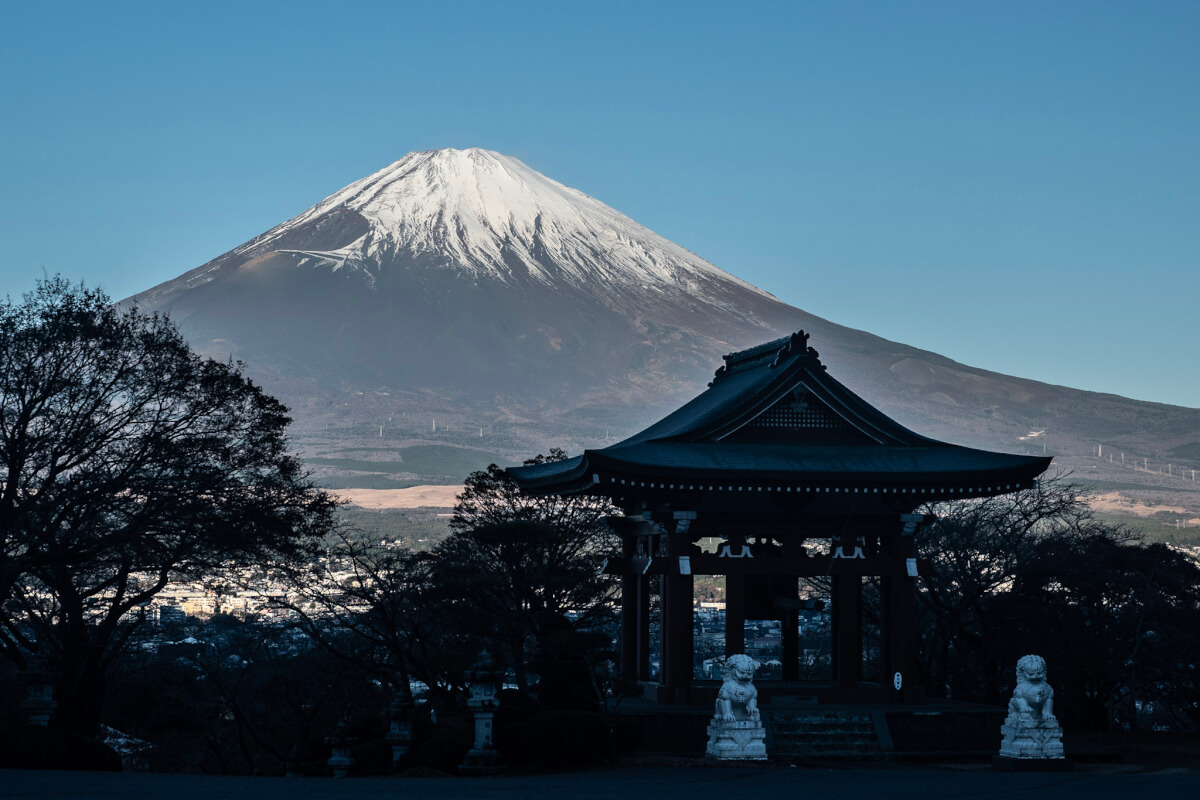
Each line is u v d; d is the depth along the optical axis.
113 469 47.19
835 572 38.62
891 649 39.44
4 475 46.84
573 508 61.81
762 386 38.75
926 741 35.94
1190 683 48.53
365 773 36.47
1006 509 57.25
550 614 53.00
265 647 61.88
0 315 46.25
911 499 38.84
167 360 48.50
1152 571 47.19
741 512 38.69
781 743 35.03
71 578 48.44
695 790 23.44
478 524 61.66
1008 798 22.23
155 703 62.88
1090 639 45.62
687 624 38.38
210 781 24.52
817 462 37.81
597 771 29.39
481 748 30.39
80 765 28.69
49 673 28.31
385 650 57.03
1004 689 49.84
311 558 56.06
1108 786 24.86
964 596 52.62
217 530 46.69
